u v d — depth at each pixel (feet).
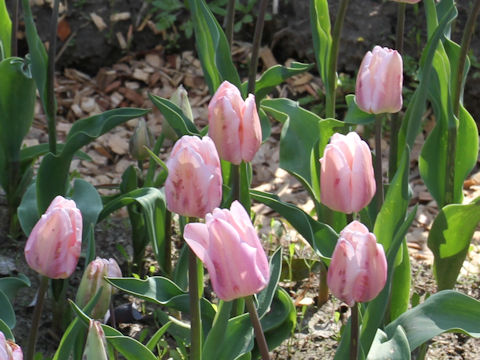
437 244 4.59
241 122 3.62
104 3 8.38
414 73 7.51
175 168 3.40
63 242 3.51
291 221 4.22
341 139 3.55
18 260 5.32
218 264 3.21
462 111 4.62
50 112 4.93
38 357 4.43
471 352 4.83
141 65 8.32
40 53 4.79
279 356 4.76
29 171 5.50
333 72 4.64
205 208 3.43
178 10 8.45
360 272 3.32
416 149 7.26
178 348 4.55
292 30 8.11
